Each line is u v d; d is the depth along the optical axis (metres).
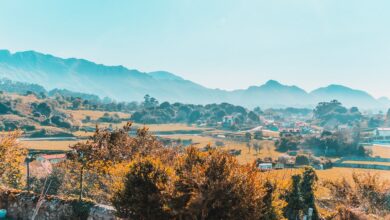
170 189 10.12
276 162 82.88
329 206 28.73
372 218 21.67
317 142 112.69
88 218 12.76
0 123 106.25
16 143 16.45
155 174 10.88
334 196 27.61
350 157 105.81
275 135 151.50
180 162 10.98
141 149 18.30
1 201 14.30
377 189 24.94
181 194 9.85
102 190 14.99
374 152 119.06
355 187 26.31
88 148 16.14
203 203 9.51
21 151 16.62
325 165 88.31
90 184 15.57
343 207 22.58
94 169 15.69
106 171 15.07
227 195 9.64
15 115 120.62
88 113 170.25
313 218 24.20
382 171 80.19
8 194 14.29
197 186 9.73
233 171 9.82
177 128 170.75
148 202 10.57
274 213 11.95
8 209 14.17
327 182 29.12
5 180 16.44
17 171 16.78
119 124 151.75
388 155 112.00
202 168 9.83
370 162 96.69
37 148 75.50
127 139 18.56
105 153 16.58
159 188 10.25
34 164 21.64
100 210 12.66
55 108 150.38
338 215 22.62
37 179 18.23
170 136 140.88
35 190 17.11
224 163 9.85
